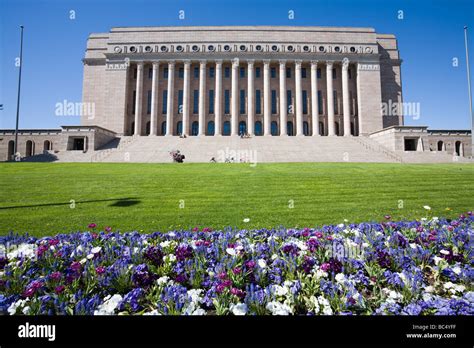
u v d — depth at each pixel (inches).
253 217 392.5
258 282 166.9
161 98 2591.0
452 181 673.0
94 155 1577.3
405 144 1946.4
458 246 209.3
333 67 2655.0
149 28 2583.7
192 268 175.3
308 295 151.4
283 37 2591.0
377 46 2593.5
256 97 2635.3
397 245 212.1
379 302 144.9
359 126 2503.7
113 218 387.9
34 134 2130.9
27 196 544.7
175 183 672.4
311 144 1839.3
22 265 180.7
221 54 2519.7
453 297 147.6
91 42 2682.1
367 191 574.6
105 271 165.6
